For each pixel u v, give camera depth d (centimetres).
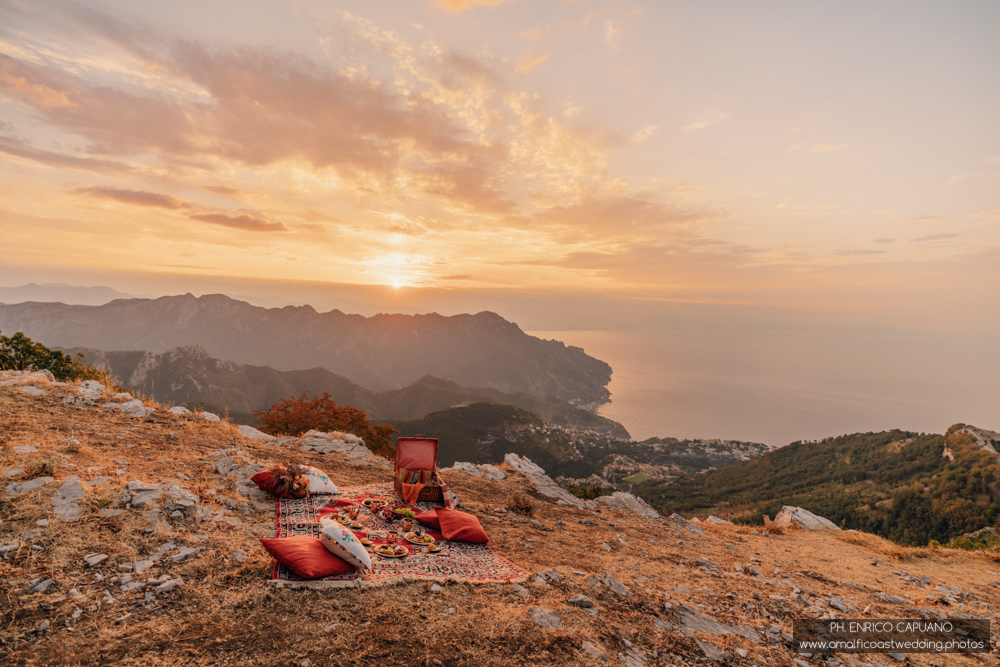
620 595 698
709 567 984
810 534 1605
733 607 748
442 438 18688
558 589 673
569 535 1060
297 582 533
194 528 625
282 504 820
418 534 784
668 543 1183
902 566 1241
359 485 1072
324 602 513
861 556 1331
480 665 445
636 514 1516
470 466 1625
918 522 8550
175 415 1252
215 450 1052
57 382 1208
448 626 505
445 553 727
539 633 520
